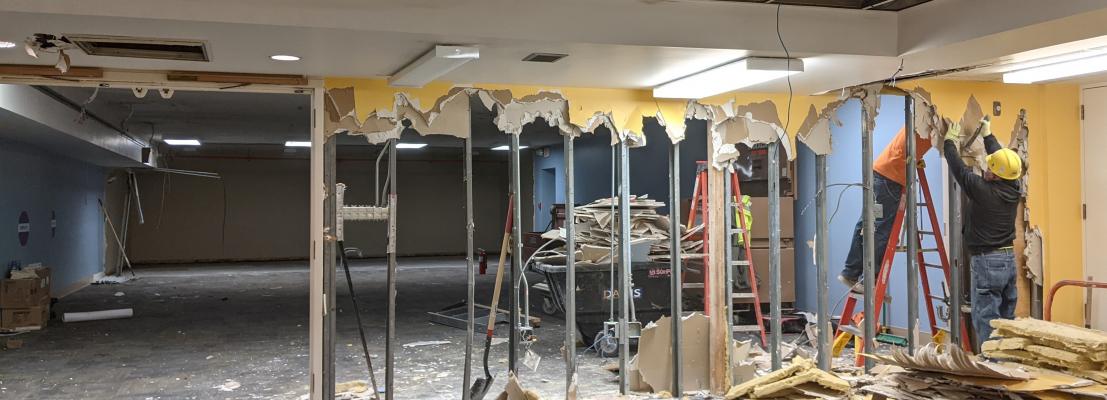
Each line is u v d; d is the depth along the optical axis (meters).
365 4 3.17
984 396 3.94
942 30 3.67
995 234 5.21
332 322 4.38
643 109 4.88
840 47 3.79
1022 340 4.46
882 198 5.71
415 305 9.73
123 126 10.59
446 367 6.01
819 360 5.12
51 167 10.34
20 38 3.30
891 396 4.12
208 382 5.57
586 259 6.53
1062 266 5.66
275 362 6.24
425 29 3.25
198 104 8.80
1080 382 3.87
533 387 5.34
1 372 5.89
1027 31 3.40
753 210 7.46
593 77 4.37
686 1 3.56
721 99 4.99
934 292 6.35
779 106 5.07
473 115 10.35
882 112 6.74
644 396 5.01
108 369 5.99
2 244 8.42
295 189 17.55
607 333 5.12
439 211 18.53
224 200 17.08
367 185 18.00
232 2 3.02
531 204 17.03
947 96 5.25
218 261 17.00
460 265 15.77
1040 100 5.57
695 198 6.65
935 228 5.52
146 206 16.55
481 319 7.96
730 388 5.01
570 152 4.76
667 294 6.69
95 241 12.89
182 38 3.31
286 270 14.84
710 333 5.08
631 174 11.23
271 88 4.26
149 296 10.70
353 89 4.35
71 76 3.98
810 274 7.62
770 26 3.71
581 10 3.45
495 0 3.33
